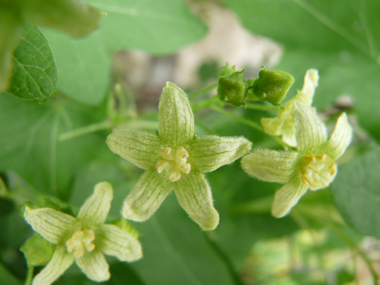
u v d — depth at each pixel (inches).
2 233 2.7
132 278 2.7
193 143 2.0
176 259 2.7
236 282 2.9
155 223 2.8
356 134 3.2
